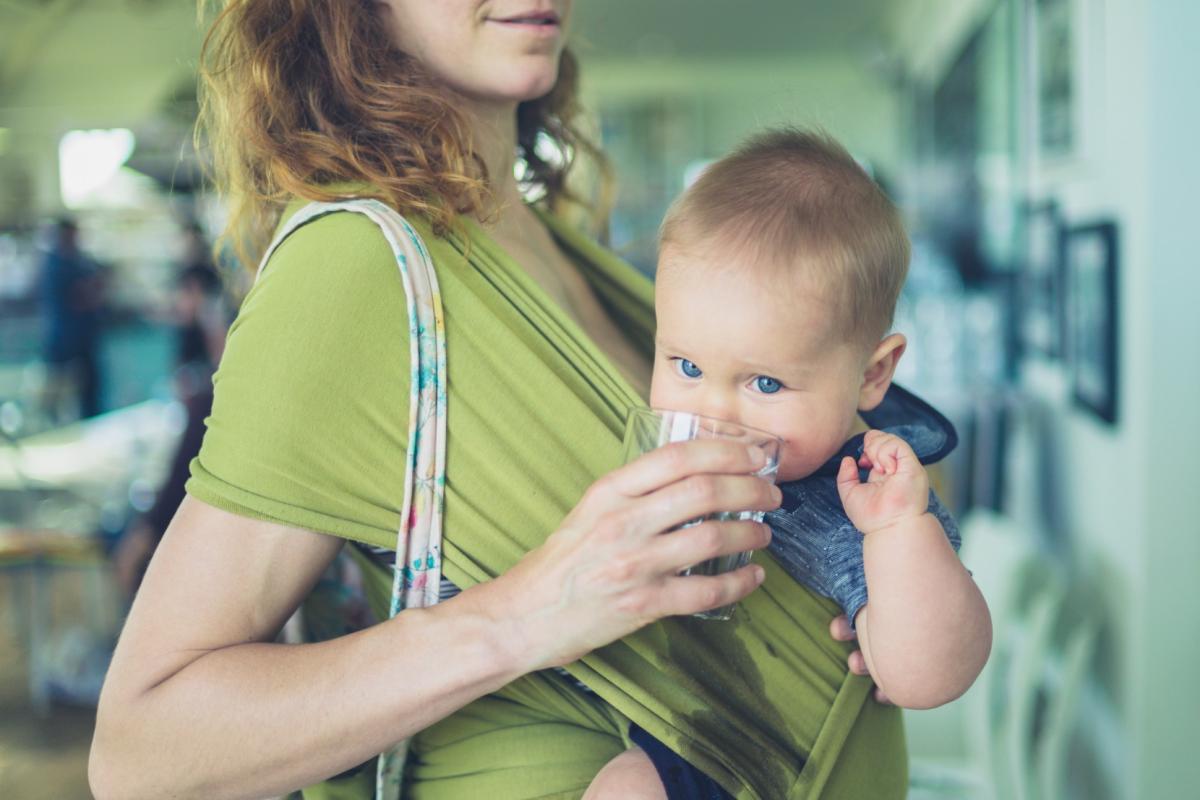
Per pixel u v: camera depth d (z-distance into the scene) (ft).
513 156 3.76
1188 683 6.79
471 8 3.27
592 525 2.39
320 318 2.60
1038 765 7.43
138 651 2.54
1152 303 6.75
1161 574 6.82
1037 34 10.22
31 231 24.21
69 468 14.65
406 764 3.05
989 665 7.17
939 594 2.72
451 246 2.96
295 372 2.57
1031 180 10.62
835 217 3.01
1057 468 9.38
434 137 3.13
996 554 7.98
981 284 13.50
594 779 2.89
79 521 13.00
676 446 2.38
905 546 2.76
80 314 23.15
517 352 2.81
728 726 2.85
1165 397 6.75
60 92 19.95
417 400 2.69
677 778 2.77
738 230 2.99
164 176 24.41
